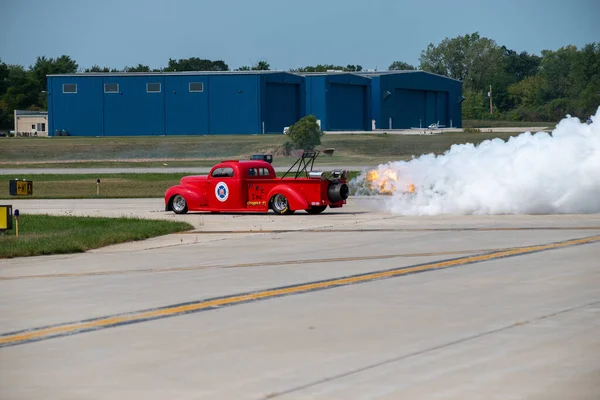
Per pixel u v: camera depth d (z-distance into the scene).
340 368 18.16
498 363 18.31
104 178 116.88
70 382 17.55
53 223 56.66
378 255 37.22
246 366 18.48
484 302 25.39
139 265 36.28
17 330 22.83
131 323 23.39
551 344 19.92
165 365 18.75
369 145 180.12
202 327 22.66
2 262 38.88
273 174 64.75
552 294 26.53
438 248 39.16
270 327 22.42
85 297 27.97
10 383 17.59
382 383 16.97
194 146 186.25
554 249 37.78
